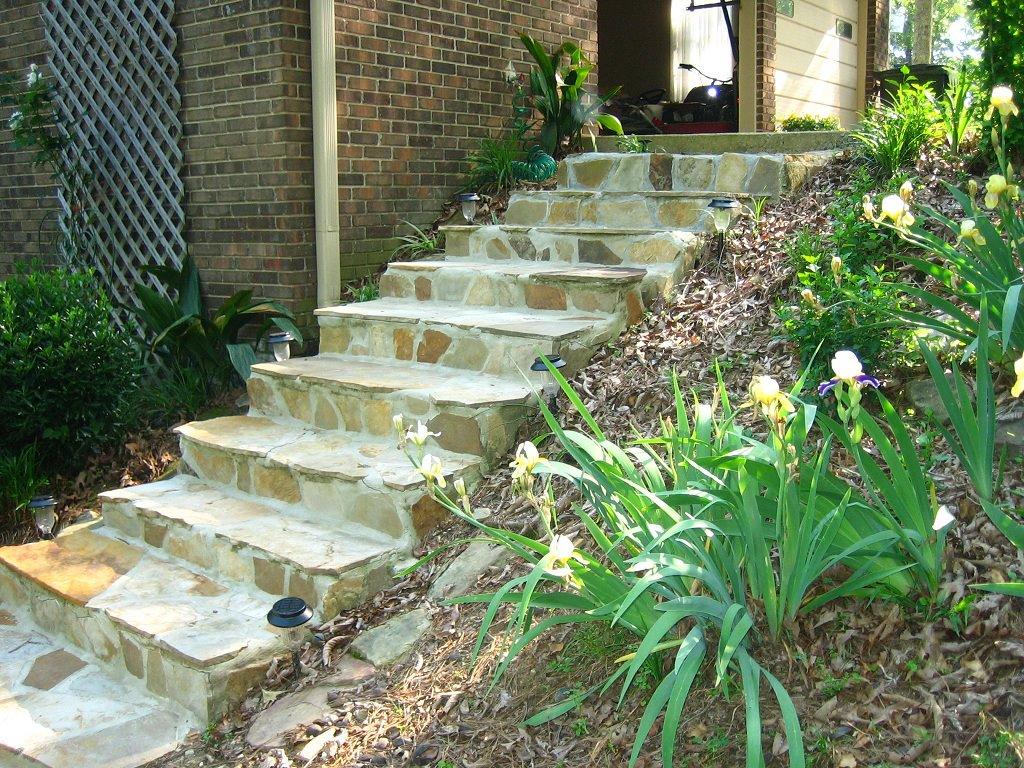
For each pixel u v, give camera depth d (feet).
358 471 12.77
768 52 32.81
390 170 20.38
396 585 11.67
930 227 14.23
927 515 7.97
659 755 7.68
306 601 11.55
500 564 11.07
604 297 15.03
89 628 12.17
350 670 10.36
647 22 42.34
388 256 20.54
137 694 11.28
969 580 8.02
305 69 18.52
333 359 16.67
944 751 6.87
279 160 18.45
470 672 9.55
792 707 6.93
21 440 17.11
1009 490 8.94
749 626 7.33
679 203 17.52
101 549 13.83
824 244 14.51
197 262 20.31
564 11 24.64
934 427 10.30
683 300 15.35
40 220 23.63
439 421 13.26
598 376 13.83
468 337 14.89
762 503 8.32
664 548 8.48
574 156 20.51
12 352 16.34
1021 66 14.75
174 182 20.20
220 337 19.16
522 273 16.19
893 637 7.89
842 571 8.63
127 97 20.74
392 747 8.91
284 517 13.24
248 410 17.52
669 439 8.75
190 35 19.56
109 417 17.61
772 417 7.41
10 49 23.41
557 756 8.08
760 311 13.83
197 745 10.09
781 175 17.51
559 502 11.43
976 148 16.24
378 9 19.70
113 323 21.90
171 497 14.28
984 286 9.73
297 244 18.74
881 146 16.90
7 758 10.16
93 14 21.18
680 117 35.73
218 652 10.52
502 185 21.75
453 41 21.56
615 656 8.74
